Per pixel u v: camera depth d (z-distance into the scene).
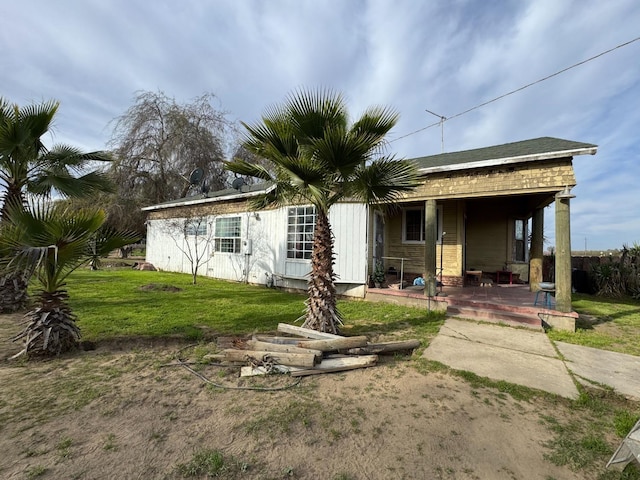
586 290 10.95
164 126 21.08
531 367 3.87
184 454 2.14
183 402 2.89
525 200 9.66
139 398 2.93
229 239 12.36
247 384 3.31
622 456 1.89
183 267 14.52
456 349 4.50
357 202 8.48
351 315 6.54
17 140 5.64
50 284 4.00
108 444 2.22
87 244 3.95
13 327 5.11
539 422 2.68
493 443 2.37
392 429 2.53
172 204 14.91
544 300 6.79
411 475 2.01
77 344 4.30
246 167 5.01
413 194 7.52
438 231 9.72
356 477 1.98
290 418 2.65
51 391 3.02
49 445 2.19
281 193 5.10
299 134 4.55
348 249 8.55
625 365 3.96
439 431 2.51
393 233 10.46
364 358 3.89
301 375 3.57
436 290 7.58
